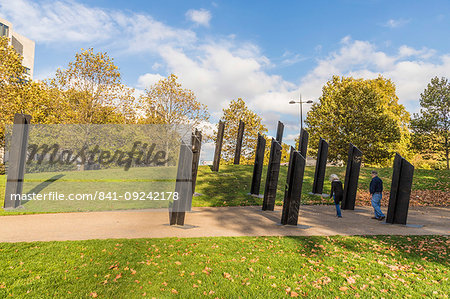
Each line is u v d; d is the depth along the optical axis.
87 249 5.84
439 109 29.98
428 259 5.72
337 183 10.15
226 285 4.39
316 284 4.47
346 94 29.36
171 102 30.80
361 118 27.84
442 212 11.42
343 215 10.52
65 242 6.25
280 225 8.63
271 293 4.16
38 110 22.91
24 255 5.39
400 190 9.17
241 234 7.46
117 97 25.48
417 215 10.76
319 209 11.74
